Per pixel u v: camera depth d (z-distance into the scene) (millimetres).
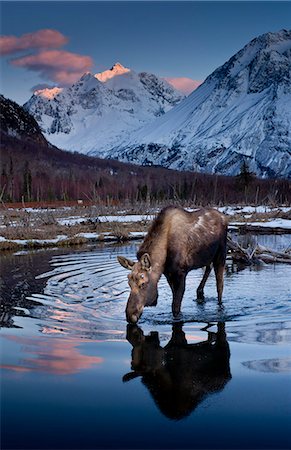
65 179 102000
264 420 4773
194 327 8484
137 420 4793
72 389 5512
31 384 5648
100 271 14664
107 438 4469
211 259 10070
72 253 19906
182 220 9398
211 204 52656
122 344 7379
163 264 9031
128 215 40906
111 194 88438
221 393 5414
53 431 4574
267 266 16156
